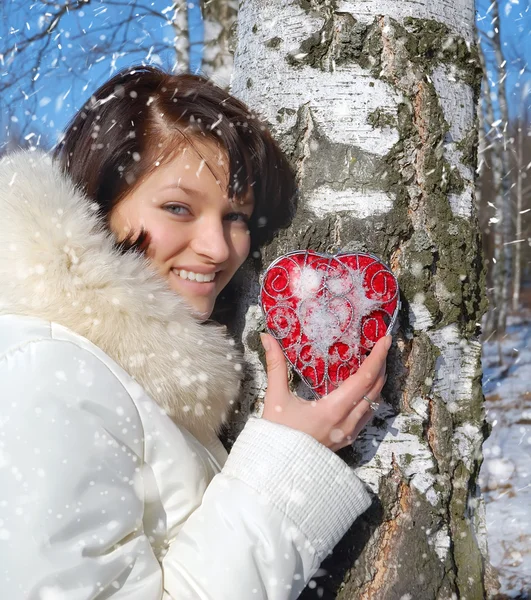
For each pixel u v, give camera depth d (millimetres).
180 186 1192
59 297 1055
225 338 1298
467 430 1315
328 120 1293
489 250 9391
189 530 1048
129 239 1190
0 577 881
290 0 1339
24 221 1062
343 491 1105
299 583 1061
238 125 1240
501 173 8688
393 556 1230
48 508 897
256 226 1334
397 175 1276
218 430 1298
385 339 1152
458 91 1330
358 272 1189
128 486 1005
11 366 975
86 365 1010
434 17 1310
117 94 1219
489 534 3055
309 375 1198
